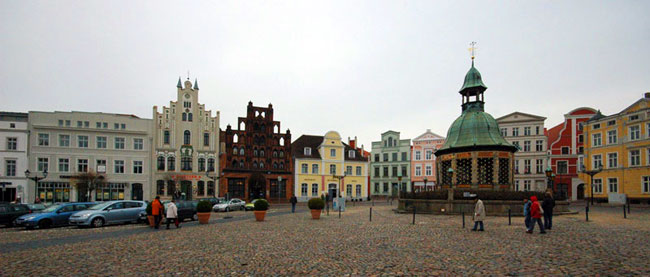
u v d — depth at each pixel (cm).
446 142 4231
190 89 6781
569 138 7150
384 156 9175
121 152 6147
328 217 3297
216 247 1617
